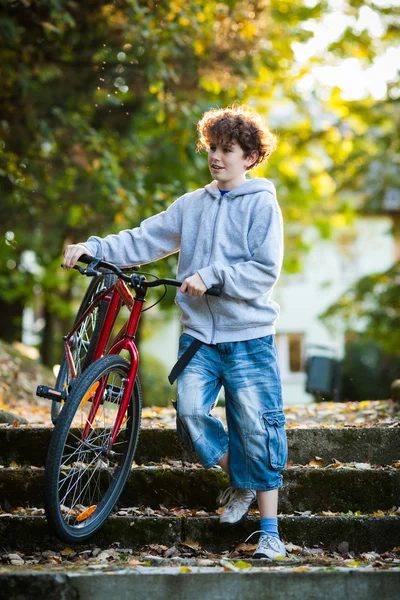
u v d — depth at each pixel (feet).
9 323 61.52
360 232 105.29
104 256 14.30
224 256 13.64
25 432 16.94
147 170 40.63
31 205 40.11
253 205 13.69
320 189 65.31
